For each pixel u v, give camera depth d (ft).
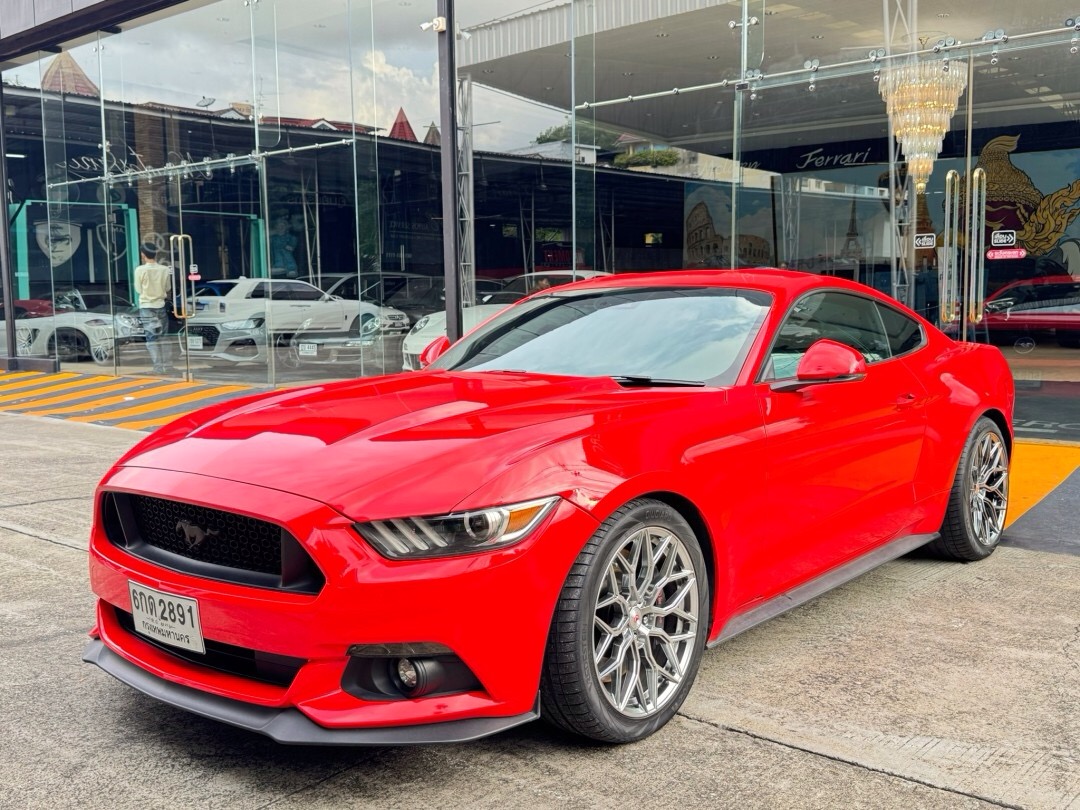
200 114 39.27
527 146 31.83
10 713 9.20
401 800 7.40
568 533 7.65
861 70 26.61
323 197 35.88
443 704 7.33
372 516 7.24
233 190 38.47
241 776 7.87
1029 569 13.51
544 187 31.65
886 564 13.94
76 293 45.96
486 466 7.64
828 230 28.19
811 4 26.17
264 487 7.73
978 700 9.12
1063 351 29.63
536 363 11.34
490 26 31.89
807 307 11.39
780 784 7.56
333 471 7.79
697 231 29.78
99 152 43.65
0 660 10.61
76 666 10.44
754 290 11.36
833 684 9.54
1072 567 13.56
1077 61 24.30
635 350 10.94
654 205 30.17
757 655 10.36
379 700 7.32
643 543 8.38
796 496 10.13
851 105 26.96
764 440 9.68
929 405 12.65
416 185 33.63
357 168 34.83
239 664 8.00
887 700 9.14
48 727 8.88
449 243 26.32
